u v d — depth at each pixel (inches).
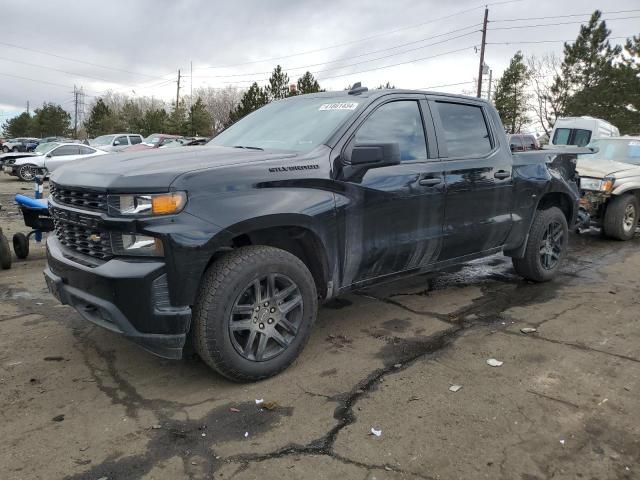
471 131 192.2
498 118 205.9
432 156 173.6
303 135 155.0
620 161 386.3
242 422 117.6
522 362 148.7
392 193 156.9
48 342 159.8
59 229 141.7
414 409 123.0
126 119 2748.5
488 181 189.3
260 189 129.4
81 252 132.0
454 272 248.7
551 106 1760.6
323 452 106.7
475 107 197.0
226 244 123.3
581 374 141.6
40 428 114.6
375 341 163.6
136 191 117.0
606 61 1599.4
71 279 129.8
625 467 102.5
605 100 1443.2
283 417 119.6
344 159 147.5
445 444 109.3
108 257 122.2
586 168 349.1
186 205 118.6
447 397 128.5
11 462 103.0
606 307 198.1
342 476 99.4
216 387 133.3
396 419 118.8
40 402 125.3
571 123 782.5
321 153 144.3
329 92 181.5
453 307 196.9
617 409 123.7
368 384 135.2
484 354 154.0
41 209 252.7
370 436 112.1
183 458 104.8
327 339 164.9
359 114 155.3
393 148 140.7
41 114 2709.2
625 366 146.7
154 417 119.3
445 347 159.2
